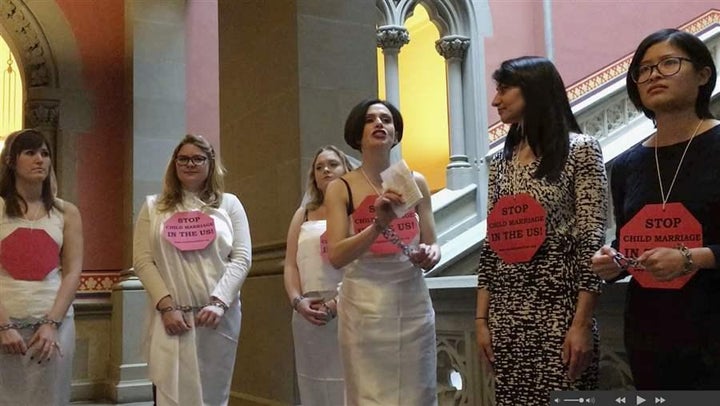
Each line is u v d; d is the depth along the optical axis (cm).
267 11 455
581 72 965
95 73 708
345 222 241
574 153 204
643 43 189
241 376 457
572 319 199
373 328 233
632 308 188
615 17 999
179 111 703
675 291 177
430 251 238
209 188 310
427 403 239
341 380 312
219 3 523
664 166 186
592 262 182
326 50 431
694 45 183
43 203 294
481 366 317
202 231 295
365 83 443
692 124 187
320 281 315
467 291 318
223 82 513
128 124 693
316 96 423
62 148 683
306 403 317
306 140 416
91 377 673
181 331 286
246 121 477
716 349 170
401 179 216
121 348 646
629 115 852
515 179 214
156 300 287
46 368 282
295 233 337
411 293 240
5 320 271
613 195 205
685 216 175
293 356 402
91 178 696
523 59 216
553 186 204
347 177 248
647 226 181
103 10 718
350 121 250
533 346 202
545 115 209
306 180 412
